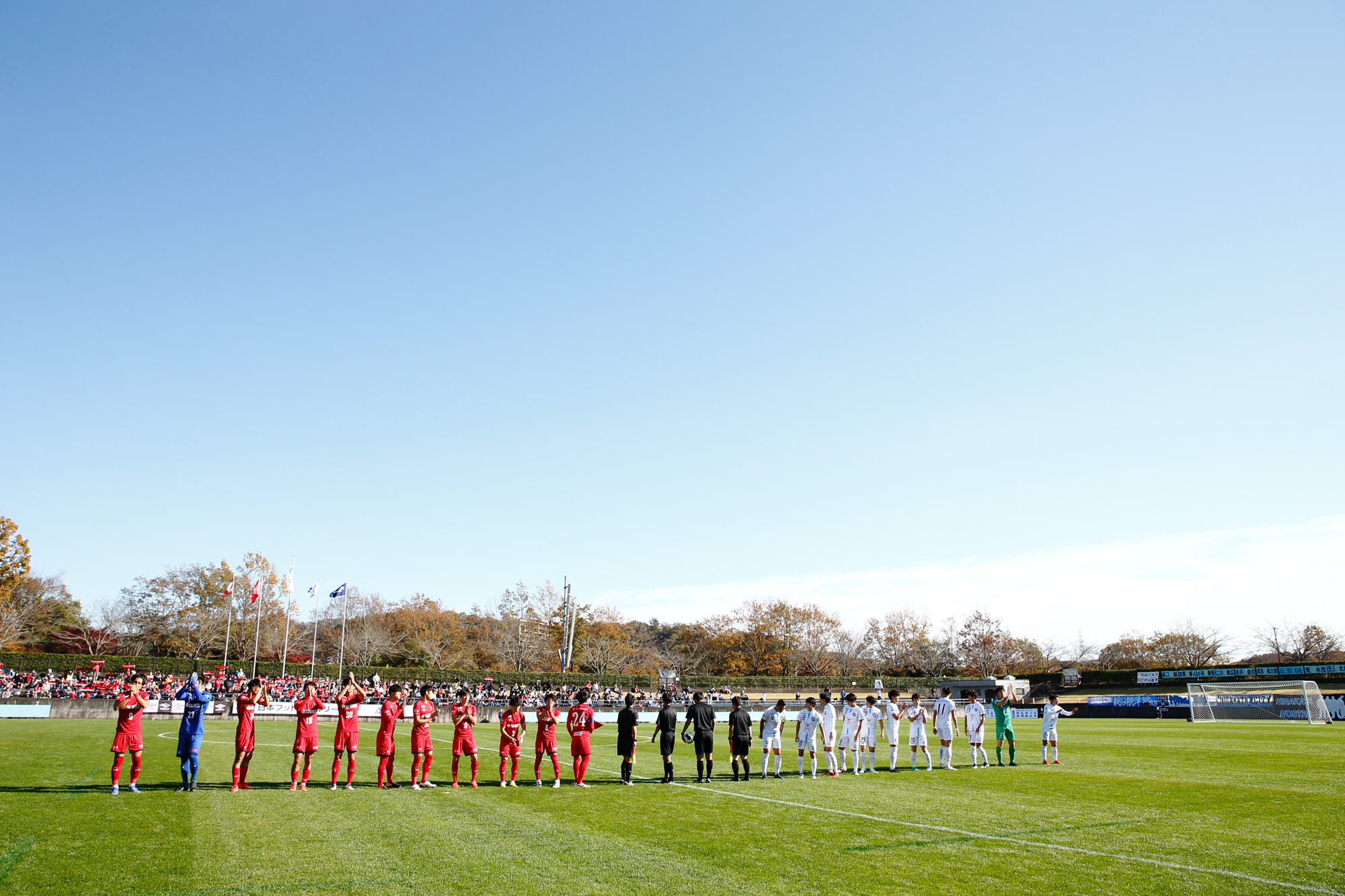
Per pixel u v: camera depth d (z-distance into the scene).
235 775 17.36
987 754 29.75
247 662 76.19
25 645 81.62
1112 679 95.44
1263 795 18.73
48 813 14.16
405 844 12.41
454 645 102.12
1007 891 10.37
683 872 10.99
